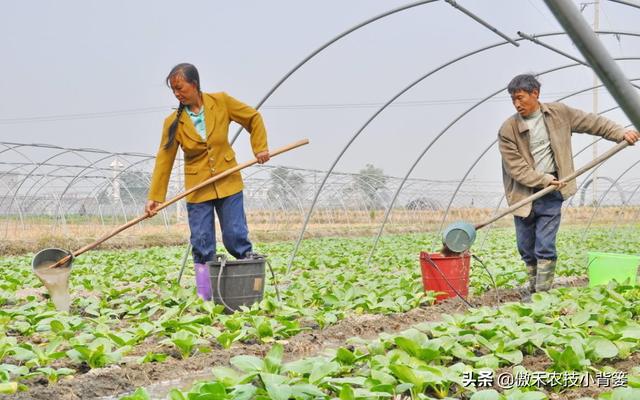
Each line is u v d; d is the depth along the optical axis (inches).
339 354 175.2
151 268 506.0
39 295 358.6
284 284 406.0
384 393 141.5
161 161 299.6
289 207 1357.0
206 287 299.9
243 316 249.4
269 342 226.1
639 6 380.8
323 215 1605.6
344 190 1336.1
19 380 180.2
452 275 307.0
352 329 250.4
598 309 254.7
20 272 472.4
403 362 173.5
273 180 1222.3
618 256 351.6
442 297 310.3
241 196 301.9
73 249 820.6
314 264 523.2
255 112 299.9
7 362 196.7
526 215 311.6
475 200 1699.1
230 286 277.0
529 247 331.3
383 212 1731.1
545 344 204.1
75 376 186.4
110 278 444.1
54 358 193.5
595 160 284.8
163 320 243.0
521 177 307.3
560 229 1299.2
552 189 295.6
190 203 299.7
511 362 190.7
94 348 196.1
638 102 88.1
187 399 135.5
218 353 208.4
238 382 147.3
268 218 1519.4
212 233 301.6
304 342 225.6
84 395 172.4
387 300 295.0
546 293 301.3
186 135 293.7
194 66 292.0
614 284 320.8
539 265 315.6
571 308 266.1
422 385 158.6
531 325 215.2
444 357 187.0
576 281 437.7
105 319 259.4
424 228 1528.1
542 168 310.0
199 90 294.7
